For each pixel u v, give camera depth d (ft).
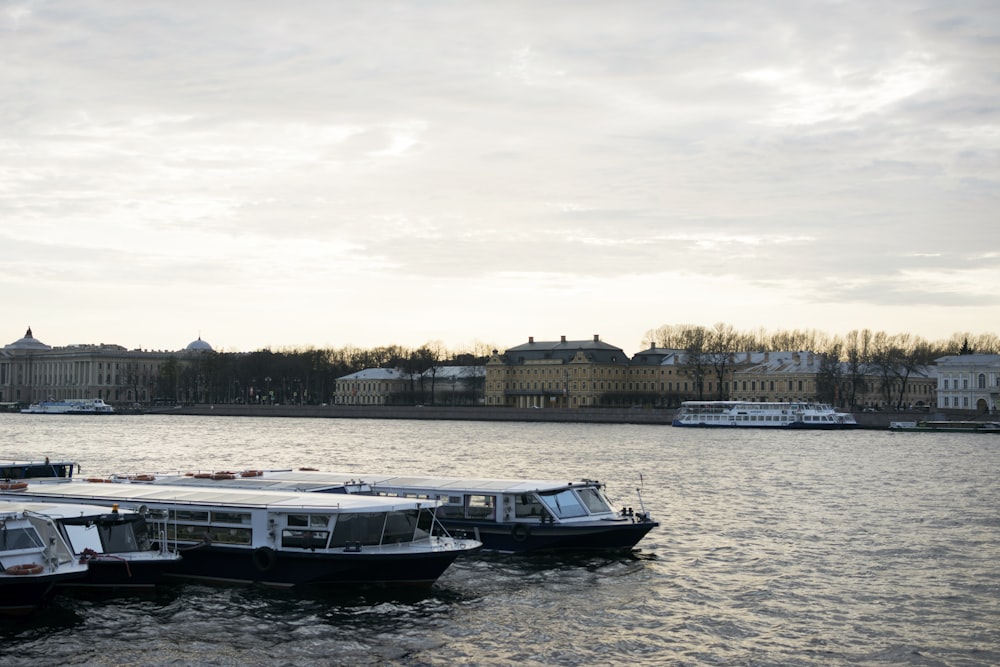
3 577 131.34
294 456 438.40
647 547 191.52
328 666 121.39
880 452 465.06
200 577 154.51
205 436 626.64
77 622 135.64
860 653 128.77
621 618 142.20
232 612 140.05
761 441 559.38
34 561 137.18
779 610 147.74
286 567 149.59
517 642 130.82
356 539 149.89
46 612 139.33
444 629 135.03
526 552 178.91
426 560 150.10
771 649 129.90
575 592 155.02
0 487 173.88
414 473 342.85
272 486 186.19
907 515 240.32
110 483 186.50
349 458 424.05
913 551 192.03
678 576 167.12
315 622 136.26
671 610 146.72
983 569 176.04
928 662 125.70
